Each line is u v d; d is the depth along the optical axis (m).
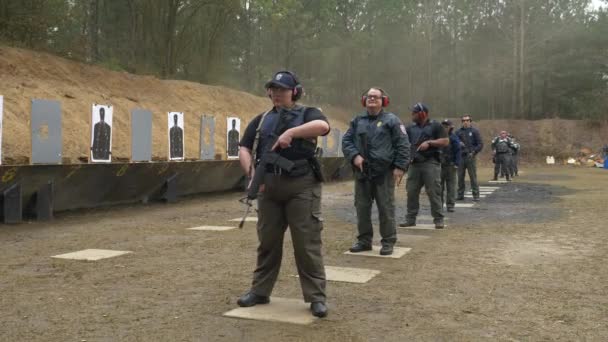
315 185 4.38
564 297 4.90
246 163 4.44
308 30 40.38
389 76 47.28
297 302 4.71
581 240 7.87
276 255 4.60
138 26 26.12
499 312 4.45
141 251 7.12
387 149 6.75
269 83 4.30
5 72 15.59
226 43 33.06
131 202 13.02
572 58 46.28
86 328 4.05
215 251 7.12
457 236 8.32
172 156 13.95
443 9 49.59
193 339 3.81
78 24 21.84
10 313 4.42
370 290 5.15
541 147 38.94
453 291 5.11
